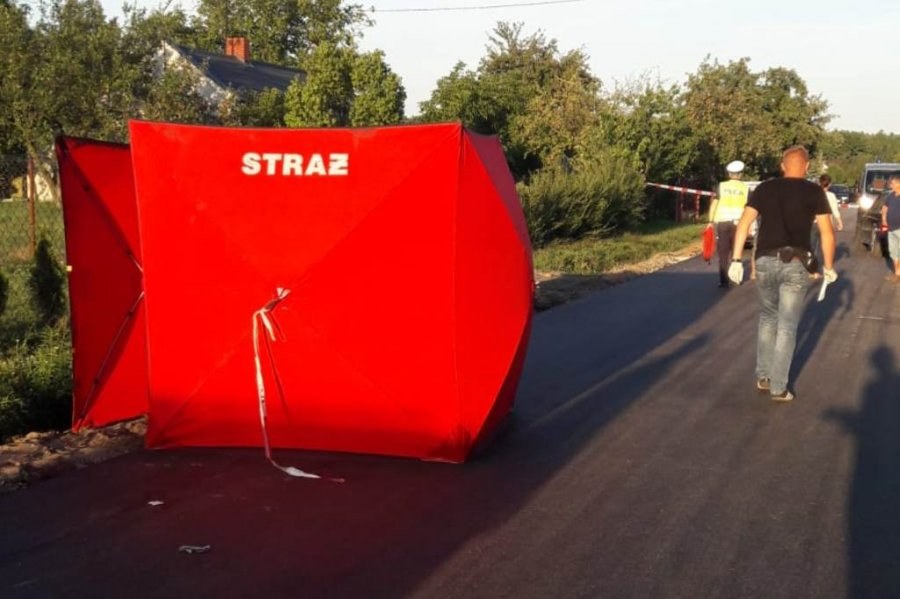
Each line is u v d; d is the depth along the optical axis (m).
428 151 6.33
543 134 32.62
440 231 6.34
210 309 6.60
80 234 7.15
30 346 9.70
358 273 6.45
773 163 47.69
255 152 6.53
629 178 27.95
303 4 54.78
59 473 6.23
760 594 4.54
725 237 16.08
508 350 6.65
